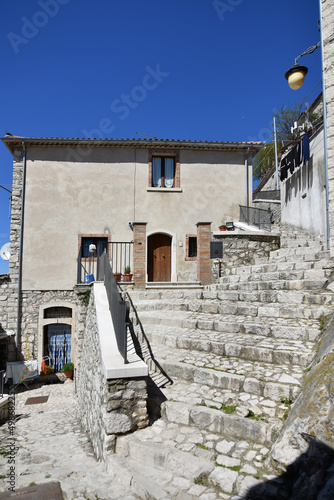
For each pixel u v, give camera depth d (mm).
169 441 3486
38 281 12711
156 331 6250
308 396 3117
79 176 13383
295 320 5207
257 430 3246
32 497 3104
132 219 13422
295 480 2561
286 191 13906
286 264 7391
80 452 4516
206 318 6273
